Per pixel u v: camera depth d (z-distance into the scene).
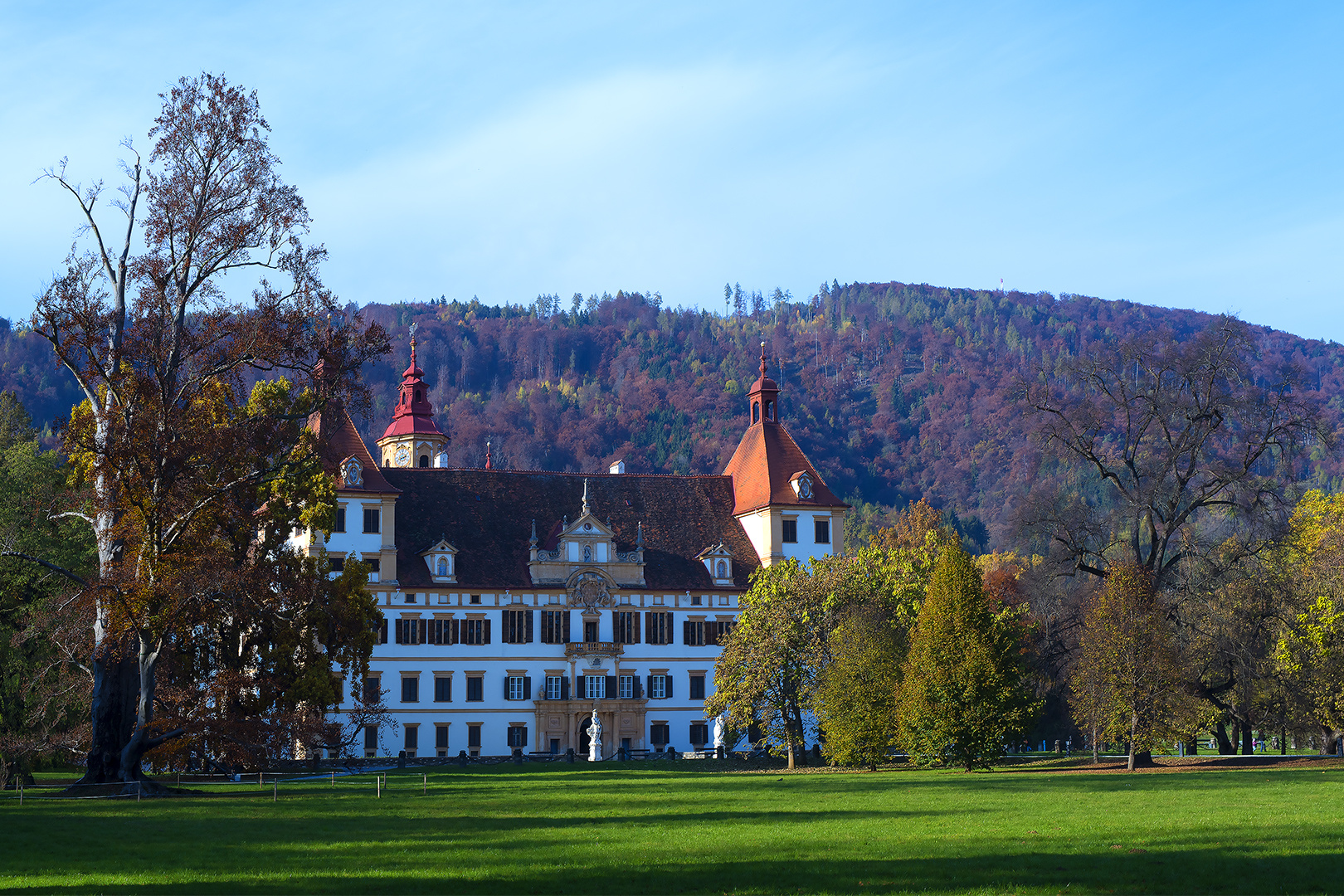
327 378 62.56
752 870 30.16
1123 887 27.78
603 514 123.25
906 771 79.06
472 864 31.61
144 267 60.72
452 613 113.00
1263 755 92.81
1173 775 67.31
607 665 115.44
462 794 57.50
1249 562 84.06
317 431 111.88
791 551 121.75
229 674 61.62
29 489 83.62
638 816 44.31
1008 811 44.34
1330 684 79.12
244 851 34.28
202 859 32.91
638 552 118.62
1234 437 83.06
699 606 119.06
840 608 91.62
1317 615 80.12
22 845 35.84
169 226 60.72
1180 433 84.12
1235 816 40.66
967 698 75.00
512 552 117.38
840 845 34.50
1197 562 84.06
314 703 71.81
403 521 116.44
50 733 65.06
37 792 58.50
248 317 62.12
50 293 59.06
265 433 60.91
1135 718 74.44
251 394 71.00
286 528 70.31
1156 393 83.19
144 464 57.94
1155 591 79.12
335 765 89.69
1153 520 84.50
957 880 28.66
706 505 126.75
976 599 76.62
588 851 33.66
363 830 39.66
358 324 63.47
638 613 117.25
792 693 92.00
